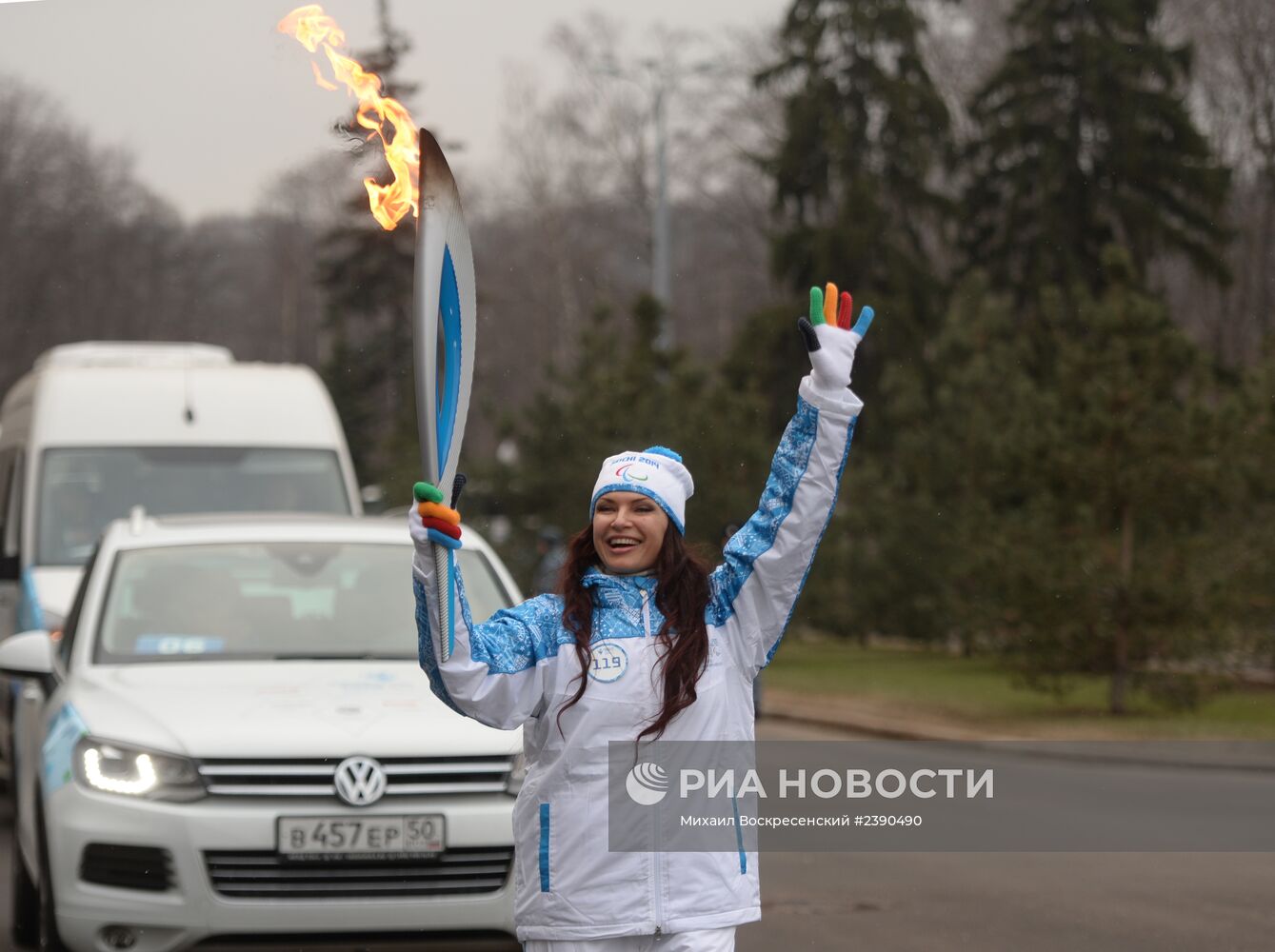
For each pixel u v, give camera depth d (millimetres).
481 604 8688
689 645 4770
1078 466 21297
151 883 7242
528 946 4848
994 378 31703
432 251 4480
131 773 7359
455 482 4613
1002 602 22016
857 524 31578
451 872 7344
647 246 66312
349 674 8133
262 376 16406
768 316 46344
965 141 52781
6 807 13609
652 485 4867
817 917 9734
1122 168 44312
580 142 63844
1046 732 19594
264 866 7262
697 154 64312
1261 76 50344
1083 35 44844
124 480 15234
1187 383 22766
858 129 47062
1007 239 45844
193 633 8570
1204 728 19984
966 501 29859
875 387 45375
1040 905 10047
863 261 46344
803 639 35281
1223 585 20688
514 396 67125
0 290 75000
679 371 33781
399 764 7359
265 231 79562
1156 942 9031
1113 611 21078
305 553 9117
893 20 47094
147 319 77750
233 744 7336
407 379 57656
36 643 8828
